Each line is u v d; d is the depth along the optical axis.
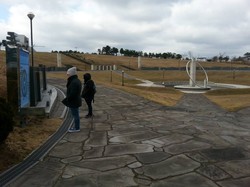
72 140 7.59
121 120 10.59
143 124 9.88
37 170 5.39
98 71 69.81
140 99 17.19
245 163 5.88
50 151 6.59
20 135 7.58
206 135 8.33
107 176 5.14
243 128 9.60
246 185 4.79
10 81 8.94
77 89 8.30
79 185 4.75
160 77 70.62
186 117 11.61
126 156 6.29
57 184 4.79
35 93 11.24
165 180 4.98
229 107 16.72
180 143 7.39
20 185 4.74
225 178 5.09
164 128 9.24
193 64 43.38
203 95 30.70
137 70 86.19
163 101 18.31
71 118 10.44
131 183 4.84
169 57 168.88
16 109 9.00
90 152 6.56
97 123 9.93
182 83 54.09
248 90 36.81
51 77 32.12
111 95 18.27
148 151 6.67
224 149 6.88
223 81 60.84
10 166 5.55
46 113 10.05
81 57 117.31
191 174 5.25
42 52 117.44
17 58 8.42
